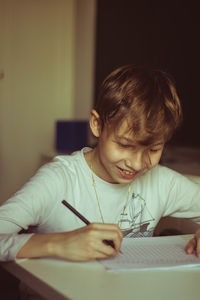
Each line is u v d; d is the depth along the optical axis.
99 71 3.36
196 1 2.62
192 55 2.68
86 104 3.50
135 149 0.92
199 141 2.69
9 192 3.46
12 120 3.43
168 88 0.97
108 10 3.27
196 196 1.30
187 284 0.75
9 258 0.84
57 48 3.58
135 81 0.96
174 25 2.79
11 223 0.91
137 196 1.23
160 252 0.93
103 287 0.72
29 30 3.45
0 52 3.35
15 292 1.56
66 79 3.64
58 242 0.84
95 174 1.14
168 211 1.31
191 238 1.06
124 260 0.86
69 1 3.59
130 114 0.90
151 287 0.73
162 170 1.31
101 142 0.99
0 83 3.37
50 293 0.72
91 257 0.82
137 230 1.22
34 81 3.50
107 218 1.16
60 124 3.12
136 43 3.05
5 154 3.42
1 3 3.33
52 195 1.05
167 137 0.95
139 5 3.02
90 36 3.45
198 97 2.66
